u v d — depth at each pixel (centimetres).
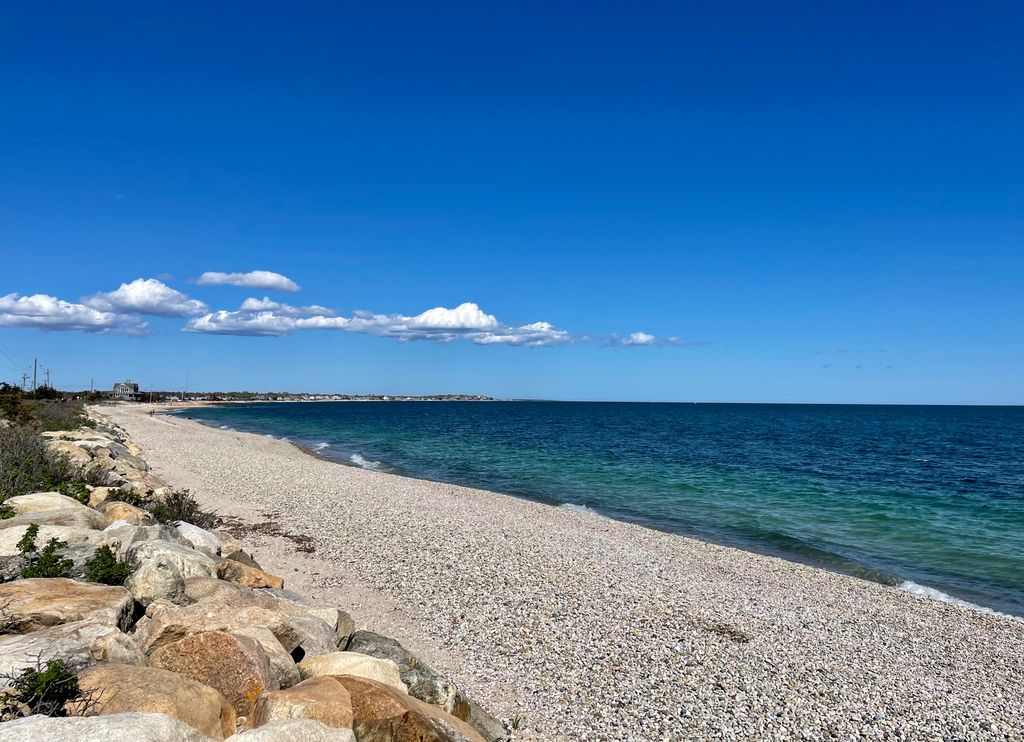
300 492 2739
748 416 16500
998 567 2120
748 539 2436
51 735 459
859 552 2288
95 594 823
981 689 1161
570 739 893
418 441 6656
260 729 528
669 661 1164
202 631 770
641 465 4638
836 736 953
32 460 1723
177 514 1764
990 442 7631
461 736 730
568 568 1717
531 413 16775
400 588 1477
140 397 16788
